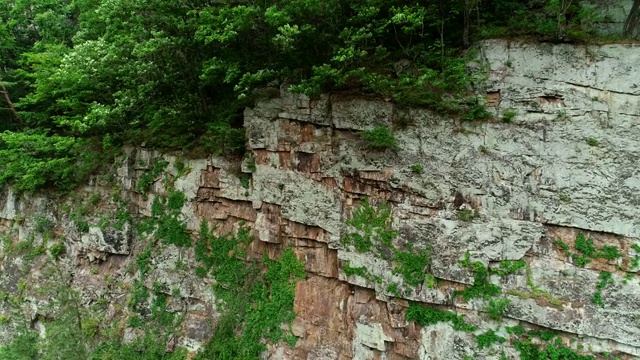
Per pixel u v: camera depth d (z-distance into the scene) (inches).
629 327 417.7
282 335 587.2
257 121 619.8
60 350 653.3
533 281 455.5
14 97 999.0
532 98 474.0
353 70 504.7
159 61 679.7
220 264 660.7
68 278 810.8
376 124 530.0
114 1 617.3
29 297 823.1
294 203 590.6
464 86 502.3
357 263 535.8
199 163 685.9
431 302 488.1
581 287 439.8
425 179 503.2
